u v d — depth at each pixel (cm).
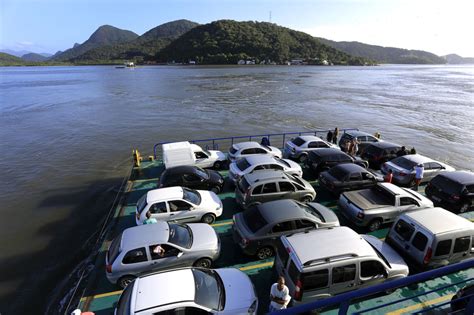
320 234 791
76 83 9206
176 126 3638
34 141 3011
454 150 2748
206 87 7619
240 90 7012
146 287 654
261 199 1223
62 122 3841
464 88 7994
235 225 1006
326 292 712
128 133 3325
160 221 1012
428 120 3966
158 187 1384
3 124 3725
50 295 1050
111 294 870
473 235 863
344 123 3775
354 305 771
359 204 1145
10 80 10712
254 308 693
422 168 1495
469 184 1257
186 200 1150
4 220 1542
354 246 755
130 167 2306
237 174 1444
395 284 379
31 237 1392
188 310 623
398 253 928
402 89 7631
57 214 1602
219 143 2973
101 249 1089
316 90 7138
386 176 1498
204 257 900
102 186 1956
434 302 789
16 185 1981
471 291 693
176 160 1628
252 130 3453
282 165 1492
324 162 1644
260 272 920
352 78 11256
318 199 1434
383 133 3316
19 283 1105
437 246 830
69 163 2400
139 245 846
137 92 6769
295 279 698
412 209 1160
